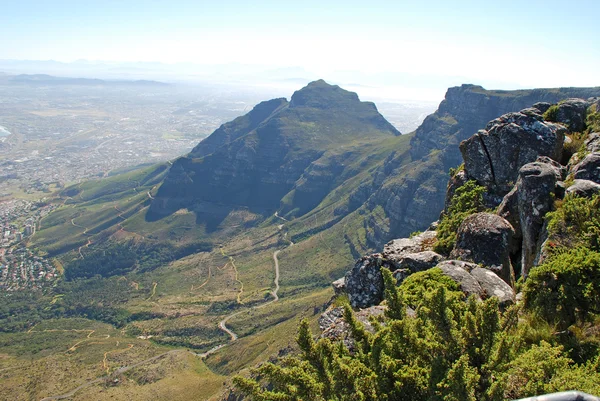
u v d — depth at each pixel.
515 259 24.09
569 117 35.44
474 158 35.09
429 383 12.11
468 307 14.13
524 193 23.53
